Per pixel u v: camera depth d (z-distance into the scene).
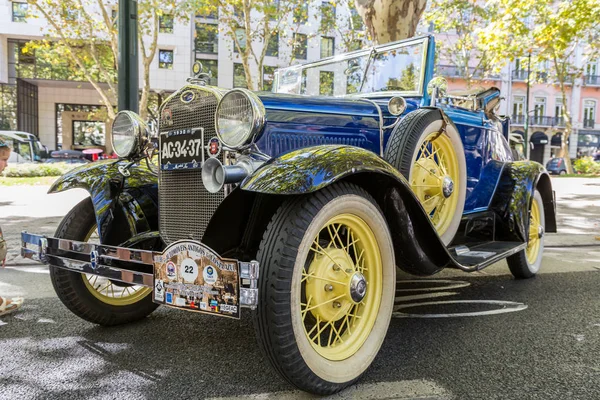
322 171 2.06
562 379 2.33
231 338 2.88
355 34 19.95
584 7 11.39
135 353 2.64
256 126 2.16
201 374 2.38
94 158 23.22
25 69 26.77
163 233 2.71
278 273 1.97
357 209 2.28
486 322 3.20
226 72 27.25
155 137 3.02
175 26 26.08
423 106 3.21
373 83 3.85
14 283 4.03
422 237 2.69
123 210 2.93
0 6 25.36
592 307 3.53
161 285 2.17
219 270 1.98
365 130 3.08
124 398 2.12
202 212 2.50
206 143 2.43
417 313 3.40
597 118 36.34
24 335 2.89
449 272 4.80
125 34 4.62
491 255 3.35
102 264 2.43
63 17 16.80
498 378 2.34
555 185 16.31
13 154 22.73
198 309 2.05
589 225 7.75
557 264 5.09
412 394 2.17
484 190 4.03
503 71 34.09
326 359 2.17
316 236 2.12
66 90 29.58
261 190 2.00
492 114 4.42
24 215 7.92
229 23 15.88
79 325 3.08
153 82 26.33
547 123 35.50
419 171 3.13
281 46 26.66
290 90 4.48
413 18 6.96
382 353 2.66
